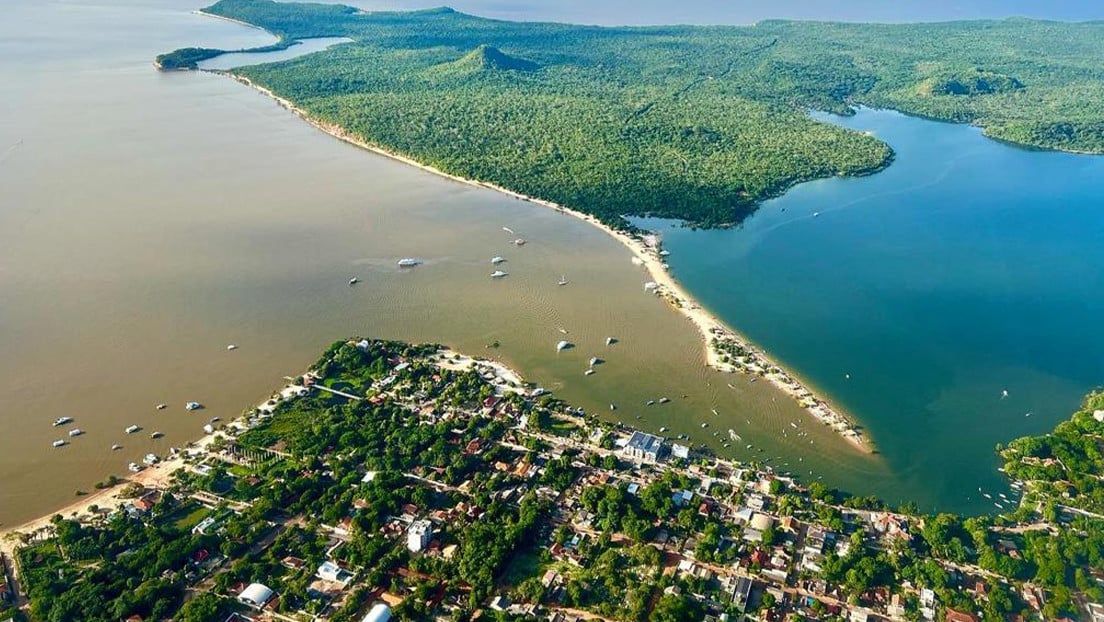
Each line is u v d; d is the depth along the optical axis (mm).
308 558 169625
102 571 163875
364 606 160625
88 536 173000
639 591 160000
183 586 164375
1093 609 159375
